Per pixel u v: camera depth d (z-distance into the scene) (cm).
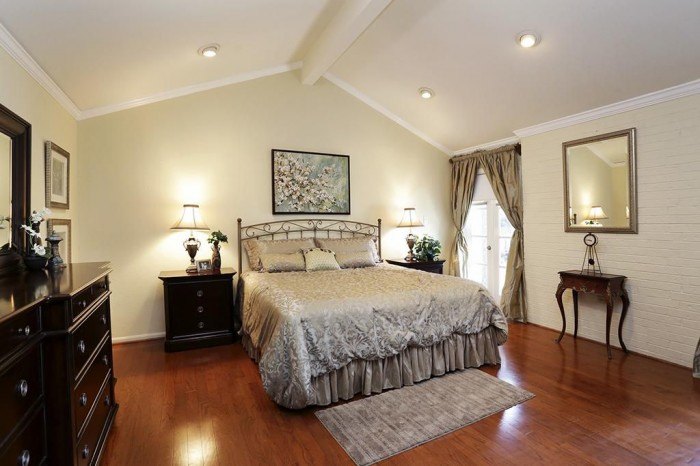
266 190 446
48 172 275
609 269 362
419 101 470
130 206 385
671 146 314
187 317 364
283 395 232
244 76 434
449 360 299
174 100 402
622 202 349
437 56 370
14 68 225
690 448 199
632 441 205
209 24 288
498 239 504
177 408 245
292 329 235
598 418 230
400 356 276
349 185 495
